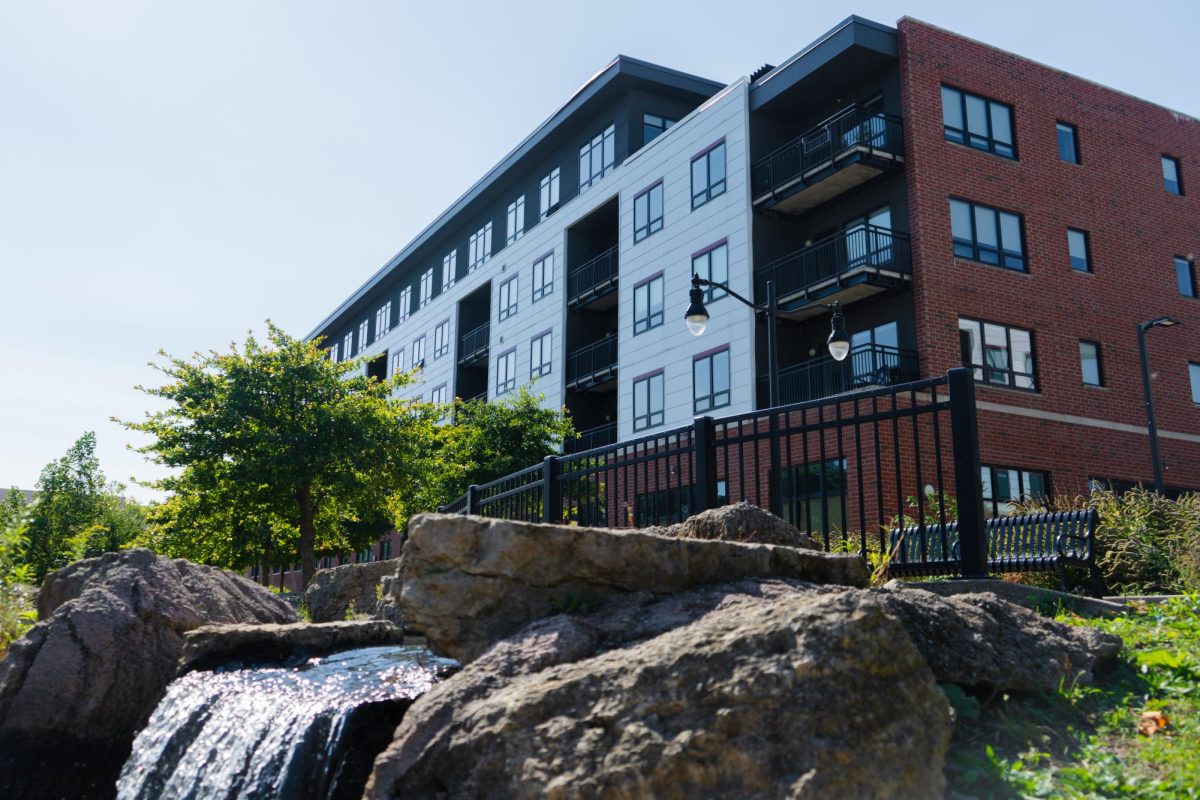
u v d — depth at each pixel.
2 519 10.86
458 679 3.65
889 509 19.86
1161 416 25.78
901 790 3.05
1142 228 26.83
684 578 4.43
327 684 5.45
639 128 31.92
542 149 36.31
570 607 4.29
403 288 50.28
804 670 3.12
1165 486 25.28
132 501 41.88
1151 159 27.73
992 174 24.28
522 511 10.61
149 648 6.94
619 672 3.29
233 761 4.70
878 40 23.70
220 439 23.67
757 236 25.94
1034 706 4.16
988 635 4.34
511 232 39.09
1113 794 3.45
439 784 3.25
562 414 29.59
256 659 6.59
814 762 2.97
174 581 7.58
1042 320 24.11
